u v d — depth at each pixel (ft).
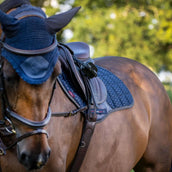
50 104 13.56
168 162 19.92
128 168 17.34
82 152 14.83
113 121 16.29
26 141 11.98
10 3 13.12
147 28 86.07
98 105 15.60
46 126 12.51
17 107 11.93
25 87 11.60
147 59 83.76
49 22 12.14
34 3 55.16
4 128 13.08
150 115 19.15
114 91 17.04
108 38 80.64
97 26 77.51
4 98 12.17
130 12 85.51
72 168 14.88
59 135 13.88
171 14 86.63
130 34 81.82
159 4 88.07
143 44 83.41
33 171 13.33
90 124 14.87
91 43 82.38
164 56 90.68
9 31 11.59
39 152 11.82
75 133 14.62
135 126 17.58
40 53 11.57
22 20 11.76
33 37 11.59
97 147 15.49
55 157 13.70
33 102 11.75
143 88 19.39
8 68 11.66
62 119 14.02
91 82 15.93
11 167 13.41
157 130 19.49
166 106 20.17
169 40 85.40
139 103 18.48
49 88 12.03
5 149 13.09
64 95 14.40
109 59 20.26
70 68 14.69
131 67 19.90
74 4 80.18
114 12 82.38
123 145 16.72
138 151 17.92
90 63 15.66
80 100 14.80
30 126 11.87
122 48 81.66
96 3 84.38
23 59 11.50
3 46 11.91
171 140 20.24
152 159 19.45
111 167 16.28
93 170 15.52
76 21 76.69
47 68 11.64
